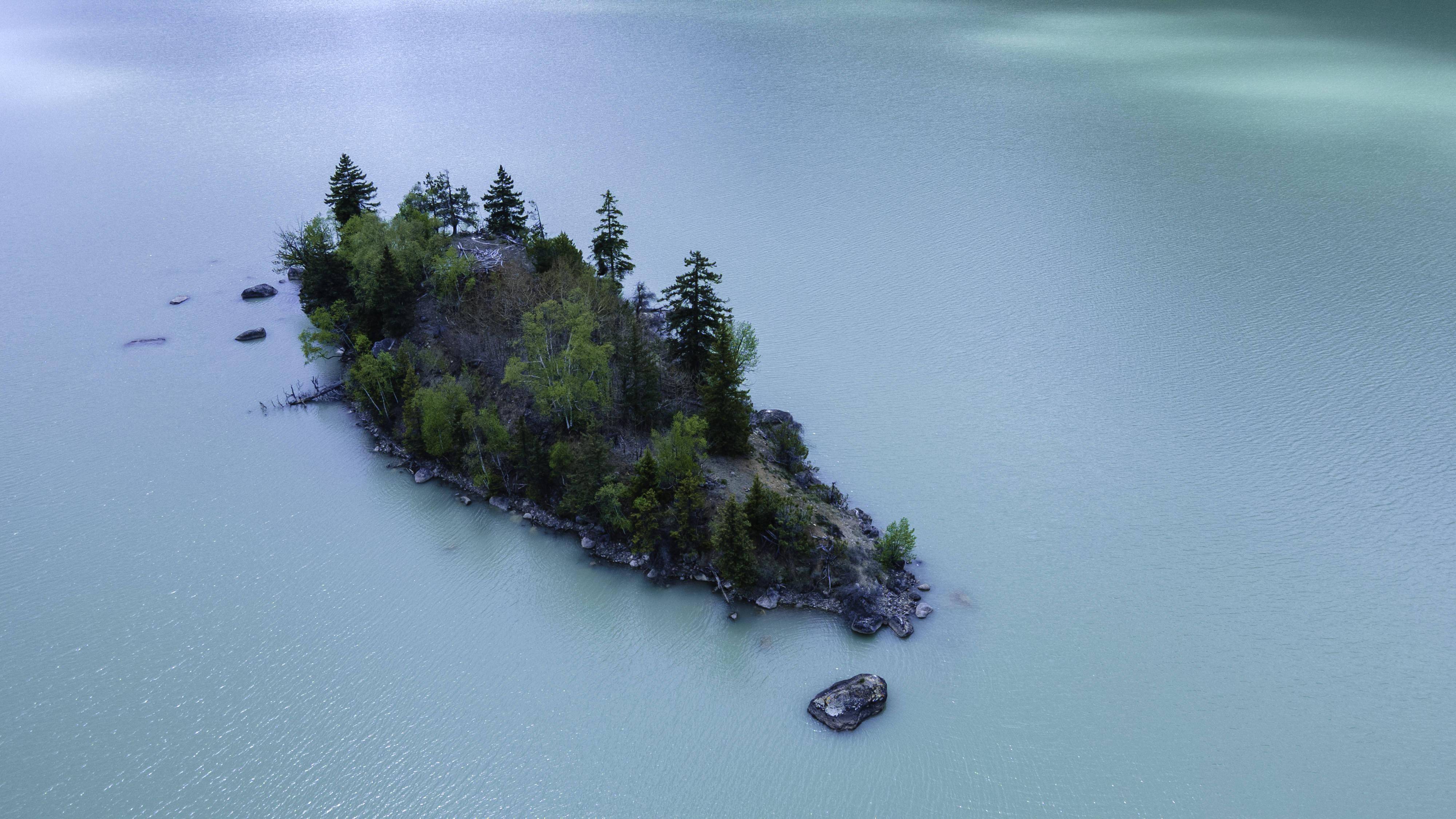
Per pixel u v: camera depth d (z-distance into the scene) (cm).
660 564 9381
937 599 9381
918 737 7956
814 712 8075
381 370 11375
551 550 9819
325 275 13112
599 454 9650
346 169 15388
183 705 8325
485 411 10300
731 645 8731
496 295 12031
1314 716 8275
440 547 10019
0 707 8262
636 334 10344
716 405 10000
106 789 7544
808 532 9275
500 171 14175
